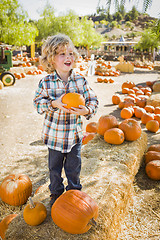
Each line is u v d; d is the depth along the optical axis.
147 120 6.73
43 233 1.98
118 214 2.44
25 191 3.05
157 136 5.73
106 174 2.93
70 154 2.07
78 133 2.07
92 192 2.52
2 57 12.61
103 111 8.45
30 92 11.41
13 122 6.91
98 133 4.35
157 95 8.96
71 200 1.97
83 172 3.00
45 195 2.60
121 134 3.83
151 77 18.97
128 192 2.80
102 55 42.94
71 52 2.01
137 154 3.57
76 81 2.07
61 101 1.86
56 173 2.11
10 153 4.81
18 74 15.61
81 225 1.88
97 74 20.19
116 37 65.06
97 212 2.03
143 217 2.77
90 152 3.61
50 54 1.96
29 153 4.82
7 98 9.98
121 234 2.48
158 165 3.53
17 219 2.22
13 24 22.06
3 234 2.34
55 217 1.98
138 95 10.52
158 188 3.37
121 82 16.12
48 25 30.81
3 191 3.03
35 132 6.12
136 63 29.23
